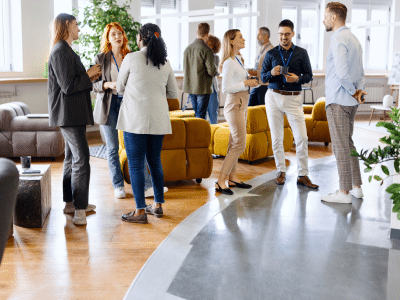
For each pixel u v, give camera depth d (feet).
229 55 13.23
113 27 12.81
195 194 13.92
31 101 23.94
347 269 8.61
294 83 14.29
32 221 10.85
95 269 8.59
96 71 10.89
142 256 9.23
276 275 8.32
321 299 7.41
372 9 37.04
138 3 27.76
